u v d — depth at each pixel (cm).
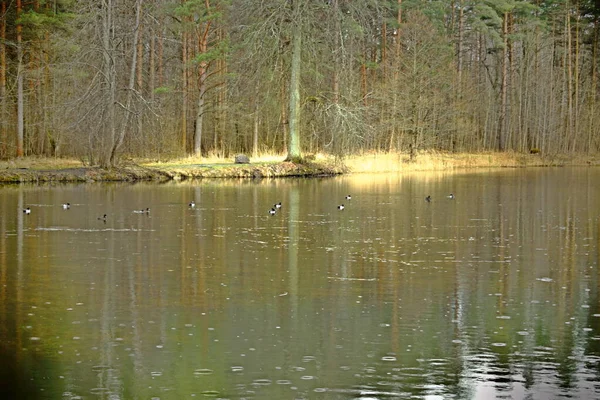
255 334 1288
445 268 1881
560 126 8500
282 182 4797
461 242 2312
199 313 1420
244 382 1070
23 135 5522
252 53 5100
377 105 6675
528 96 8456
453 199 3703
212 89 6569
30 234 2406
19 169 4619
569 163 7719
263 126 7031
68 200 3450
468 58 9844
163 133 5634
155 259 1977
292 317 1395
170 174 4916
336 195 3872
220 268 1859
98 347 1213
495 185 4653
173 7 5975
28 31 4991
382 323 1359
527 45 8462
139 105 4747
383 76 7288
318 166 5522
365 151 6228
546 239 2383
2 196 3597
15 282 1677
